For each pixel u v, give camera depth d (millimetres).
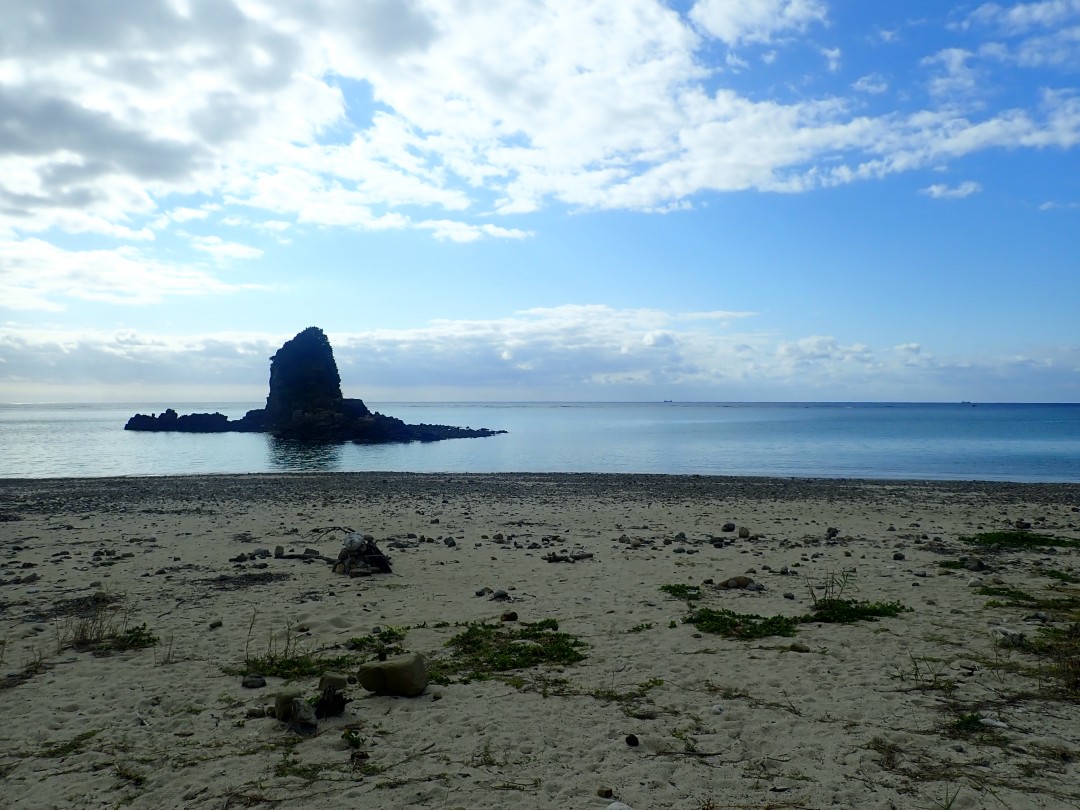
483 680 8391
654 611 11461
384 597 12461
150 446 74125
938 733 6832
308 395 99188
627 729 7023
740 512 24344
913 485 35000
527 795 5750
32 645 9578
